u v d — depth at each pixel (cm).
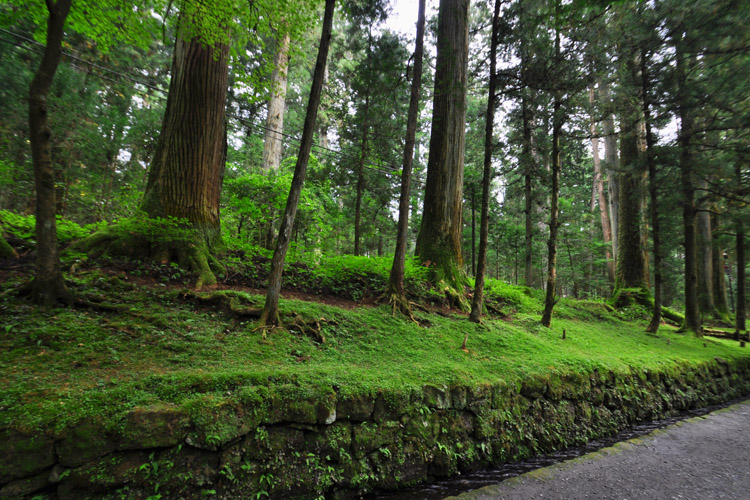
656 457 532
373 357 532
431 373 500
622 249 1583
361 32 1034
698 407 818
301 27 679
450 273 949
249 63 1268
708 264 1759
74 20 596
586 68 877
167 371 363
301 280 770
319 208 1195
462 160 1017
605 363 717
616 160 1747
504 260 2447
